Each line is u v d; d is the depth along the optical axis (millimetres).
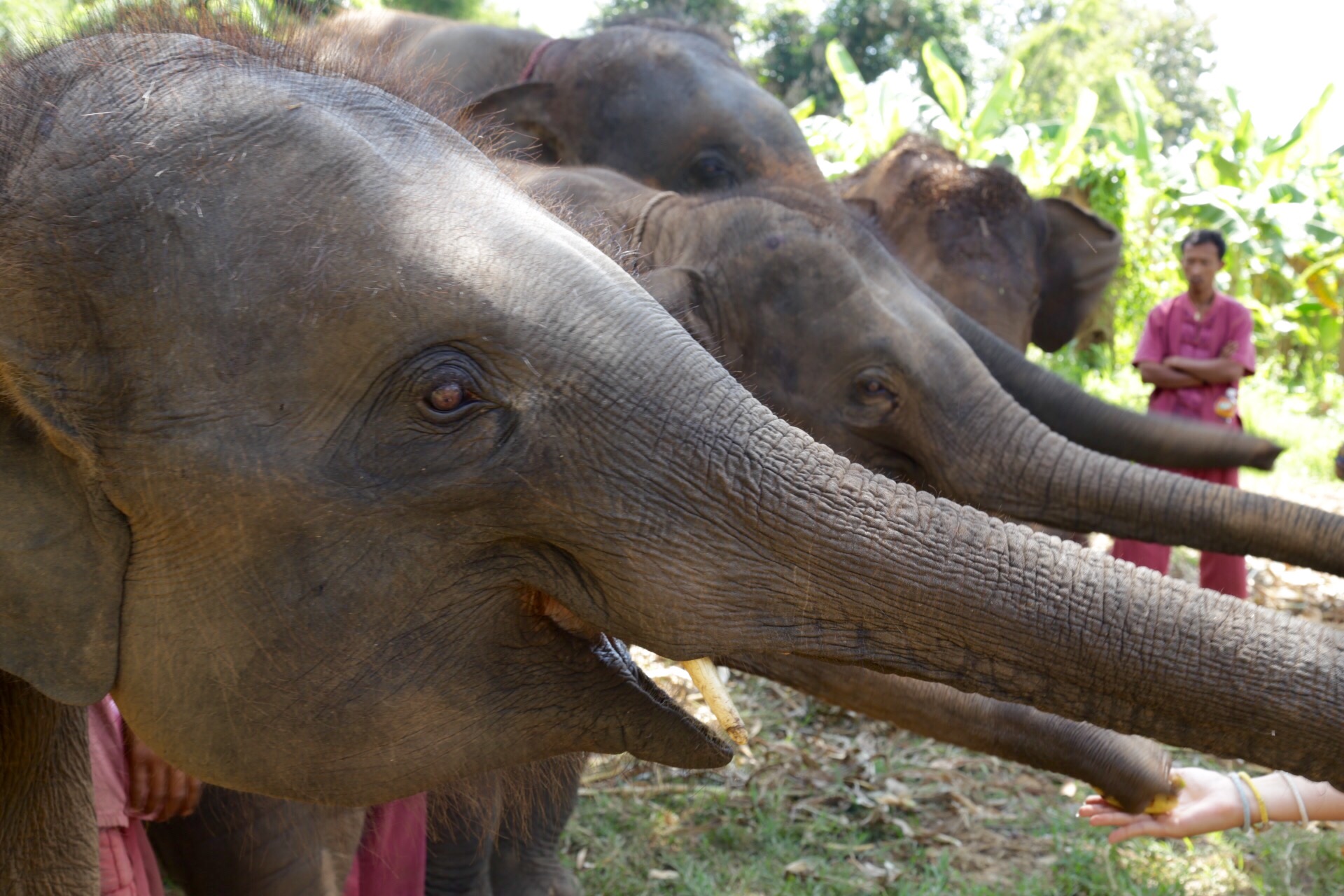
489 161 1458
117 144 1271
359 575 1310
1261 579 6207
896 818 3863
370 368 1282
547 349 1324
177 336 1251
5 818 1555
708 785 4000
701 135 4258
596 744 1467
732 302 2996
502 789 1738
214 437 1263
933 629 1350
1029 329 5430
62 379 1241
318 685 1326
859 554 1350
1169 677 1306
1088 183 11312
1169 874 3492
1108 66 29547
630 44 4488
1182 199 11727
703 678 1521
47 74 1338
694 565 1347
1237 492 2965
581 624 1451
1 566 1258
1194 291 5758
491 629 1380
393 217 1306
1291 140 11773
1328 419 10164
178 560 1290
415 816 2496
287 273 1267
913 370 3027
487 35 5230
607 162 4406
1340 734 1280
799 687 2293
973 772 4137
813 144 11016
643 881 3504
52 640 1282
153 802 2059
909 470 3125
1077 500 3041
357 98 1403
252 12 1533
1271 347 11945
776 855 3615
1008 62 28797
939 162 5609
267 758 1352
